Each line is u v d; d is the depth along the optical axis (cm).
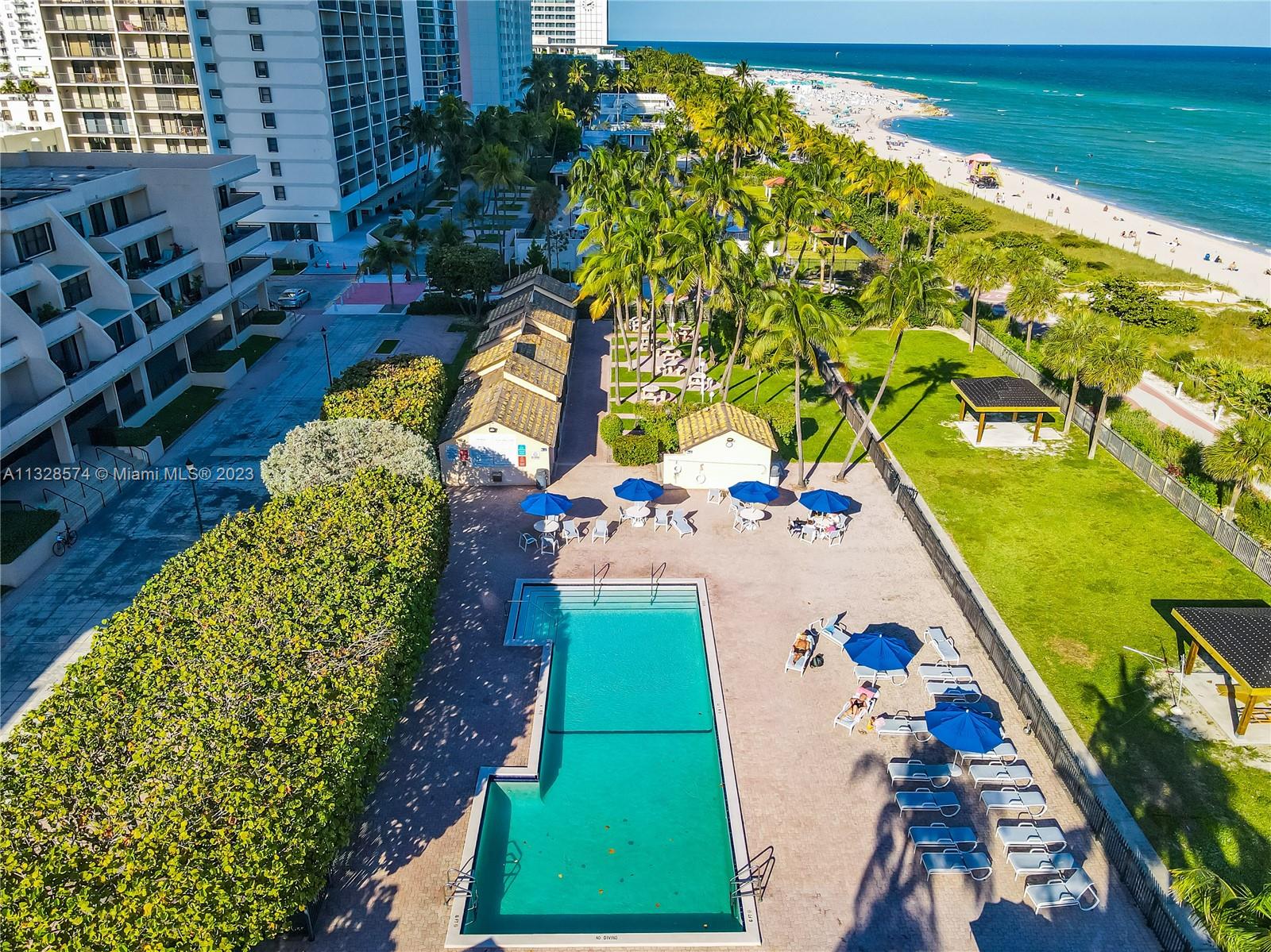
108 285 4803
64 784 2038
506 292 7075
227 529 3089
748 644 3394
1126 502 4528
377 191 10594
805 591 3734
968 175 15775
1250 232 12119
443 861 2462
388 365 4847
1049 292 6216
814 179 8869
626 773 2842
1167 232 11638
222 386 5669
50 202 4644
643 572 3850
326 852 2120
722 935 2267
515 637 3412
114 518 4125
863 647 3091
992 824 2627
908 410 5606
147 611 2642
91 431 4572
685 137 12800
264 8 8419
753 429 4522
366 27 10131
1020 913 2356
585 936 2262
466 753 2842
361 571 2834
